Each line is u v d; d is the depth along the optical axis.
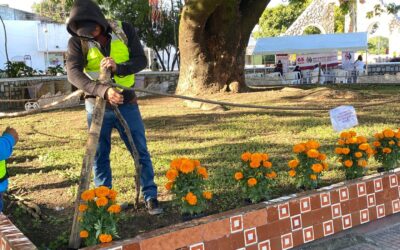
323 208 3.67
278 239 3.43
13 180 5.39
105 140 3.96
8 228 3.21
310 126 8.27
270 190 4.10
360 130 7.57
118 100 3.38
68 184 5.18
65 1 14.30
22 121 10.65
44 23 38.12
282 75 22.75
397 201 4.19
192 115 10.34
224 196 4.47
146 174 4.12
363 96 12.52
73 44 3.63
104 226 3.01
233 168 5.46
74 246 3.35
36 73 20.70
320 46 23.44
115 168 5.68
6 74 18.55
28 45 38.00
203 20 13.09
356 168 4.25
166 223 3.89
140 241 2.88
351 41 23.31
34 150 7.16
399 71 24.53
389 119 8.64
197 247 3.08
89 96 3.79
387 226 4.06
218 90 13.88
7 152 3.37
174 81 20.05
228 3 13.16
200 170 3.51
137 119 4.01
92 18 3.51
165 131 8.42
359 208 3.90
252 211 3.31
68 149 7.17
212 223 3.14
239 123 8.92
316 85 17.28
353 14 32.00
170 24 30.42
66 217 4.15
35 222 4.01
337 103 11.35
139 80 18.75
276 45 24.09
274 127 8.34
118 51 3.73
